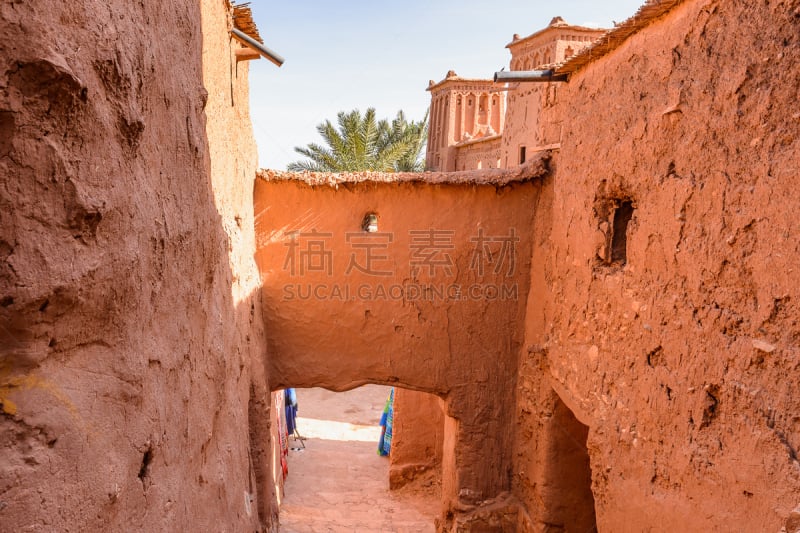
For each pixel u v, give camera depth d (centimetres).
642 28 394
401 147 1467
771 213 269
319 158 1448
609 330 428
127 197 207
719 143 308
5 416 156
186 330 286
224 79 443
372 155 1474
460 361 610
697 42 331
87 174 181
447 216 600
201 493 312
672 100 352
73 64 169
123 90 200
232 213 473
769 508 260
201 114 321
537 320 578
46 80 160
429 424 848
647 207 379
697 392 319
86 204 177
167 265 256
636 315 388
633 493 381
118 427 202
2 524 147
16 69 154
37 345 166
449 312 607
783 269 261
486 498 618
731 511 286
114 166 198
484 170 599
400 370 611
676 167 348
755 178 281
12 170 156
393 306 606
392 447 858
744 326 285
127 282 207
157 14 243
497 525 610
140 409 220
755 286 278
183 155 282
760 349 272
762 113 278
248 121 556
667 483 344
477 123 1836
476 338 609
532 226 596
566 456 551
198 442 307
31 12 156
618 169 418
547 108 588
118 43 195
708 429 309
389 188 598
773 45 274
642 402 376
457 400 612
